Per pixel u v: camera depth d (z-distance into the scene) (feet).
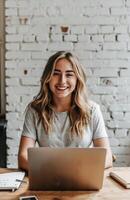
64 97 6.35
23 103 9.90
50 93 6.44
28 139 6.26
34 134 6.34
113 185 4.96
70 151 4.51
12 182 4.92
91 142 6.46
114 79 9.89
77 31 9.73
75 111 6.38
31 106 6.48
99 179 4.66
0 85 10.35
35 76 9.84
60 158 4.53
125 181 4.92
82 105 6.34
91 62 9.83
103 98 9.94
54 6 9.65
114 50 9.82
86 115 6.34
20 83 9.85
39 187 4.68
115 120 10.01
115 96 9.95
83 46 9.78
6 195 4.55
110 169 5.78
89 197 4.49
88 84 9.89
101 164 4.58
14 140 9.95
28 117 6.41
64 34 9.74
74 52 9.79
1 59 10.25
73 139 6.23
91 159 4.55
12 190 4.71
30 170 4.58
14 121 9.93
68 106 6.42
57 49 9.78
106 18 9.71
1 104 10.40
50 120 6.29
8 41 9.72
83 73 6.47
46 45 9.76
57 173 4.59
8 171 5.61
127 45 9.82
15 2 9.61
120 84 9.91
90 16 9.70
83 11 9.68
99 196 4.53
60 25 9.71
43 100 6.40
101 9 9.68
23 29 9.70
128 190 4.76
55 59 6.24
